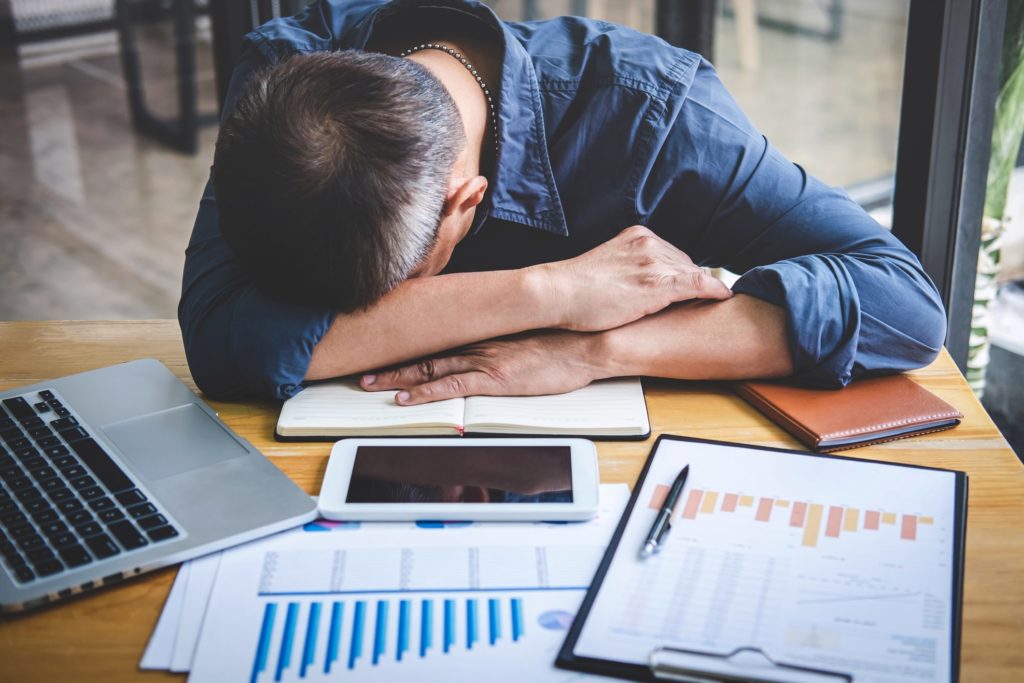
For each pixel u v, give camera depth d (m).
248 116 0.85
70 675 0.67
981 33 1.27
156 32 3.78
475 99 1.03
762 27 4.21
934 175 1.35
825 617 0.70
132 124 3.95
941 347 1.04
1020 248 1.46
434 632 0.70
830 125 3.57
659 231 1.18
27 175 3.59
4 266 3.08
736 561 0.75
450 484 0.84
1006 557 0.76
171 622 0.71
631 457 0.90
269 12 1.90
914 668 0.66
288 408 0.96
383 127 0.83
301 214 0.84
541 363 0.98
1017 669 0.66
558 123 1.13
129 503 0.81
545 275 0.99
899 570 0.74
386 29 1.11
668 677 0.66
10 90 3.97
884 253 1.05
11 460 0.87
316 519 0.82
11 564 0.75
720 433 0.94
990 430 0.94
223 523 0.79
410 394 0.96
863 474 0.85
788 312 0.97
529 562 0.76
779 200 1.12
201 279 1.05
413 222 0.86
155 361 1.05
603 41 1.16
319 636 0.69
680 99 1.12
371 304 0.94
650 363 0.98
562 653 0.67
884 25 4.04
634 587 0.73
